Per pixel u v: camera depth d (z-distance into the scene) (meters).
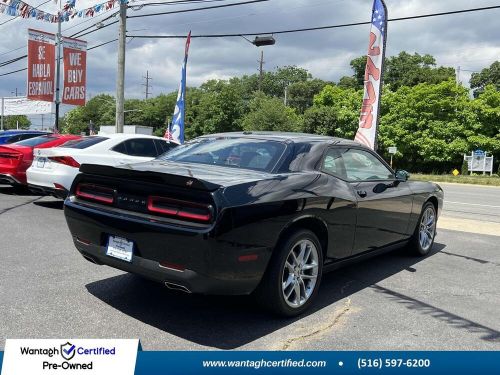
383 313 4.20
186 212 3.49
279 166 4.21
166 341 3.48
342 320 4.00
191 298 4.39
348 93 48.69
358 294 4.71
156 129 89.19
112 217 3.78
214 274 3.40
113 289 4.55
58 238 6.65
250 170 4.20
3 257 5.55
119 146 9.02
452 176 31.88
